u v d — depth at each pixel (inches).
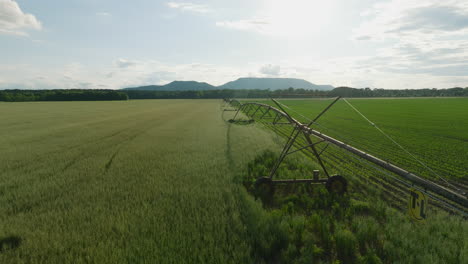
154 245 181.6
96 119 1302.9
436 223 224.5
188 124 1091.3
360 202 270.1
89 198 272.8
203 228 205.9
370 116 1700.3
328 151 597.0
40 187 307.3
